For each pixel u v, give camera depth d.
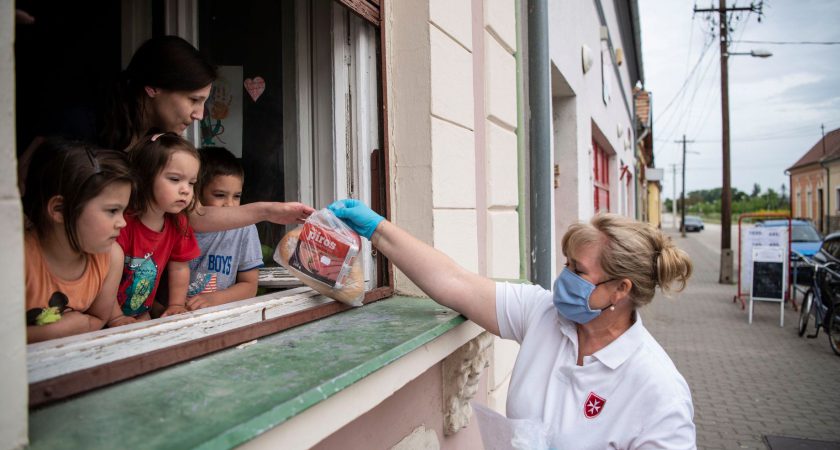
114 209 1.20
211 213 1.83
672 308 10.45
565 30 5.43
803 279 10.78
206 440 0.80
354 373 1.14
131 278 1.56
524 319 1.86
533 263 3.87
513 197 3.22
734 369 6.29
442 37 2.24
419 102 2.16
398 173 2.20
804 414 4.84
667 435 1.47
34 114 2.10
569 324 1.73
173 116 1.72
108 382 1.05
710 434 4.50
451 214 2.31
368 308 1.93
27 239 1.20
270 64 2.31
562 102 6.17
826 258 9.67
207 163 1.96
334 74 2.10
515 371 1.84
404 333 1.52
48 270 1.23
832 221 35.03
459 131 2.41
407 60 2.18
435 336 1.59
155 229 1.61
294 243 1.73
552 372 1.70
